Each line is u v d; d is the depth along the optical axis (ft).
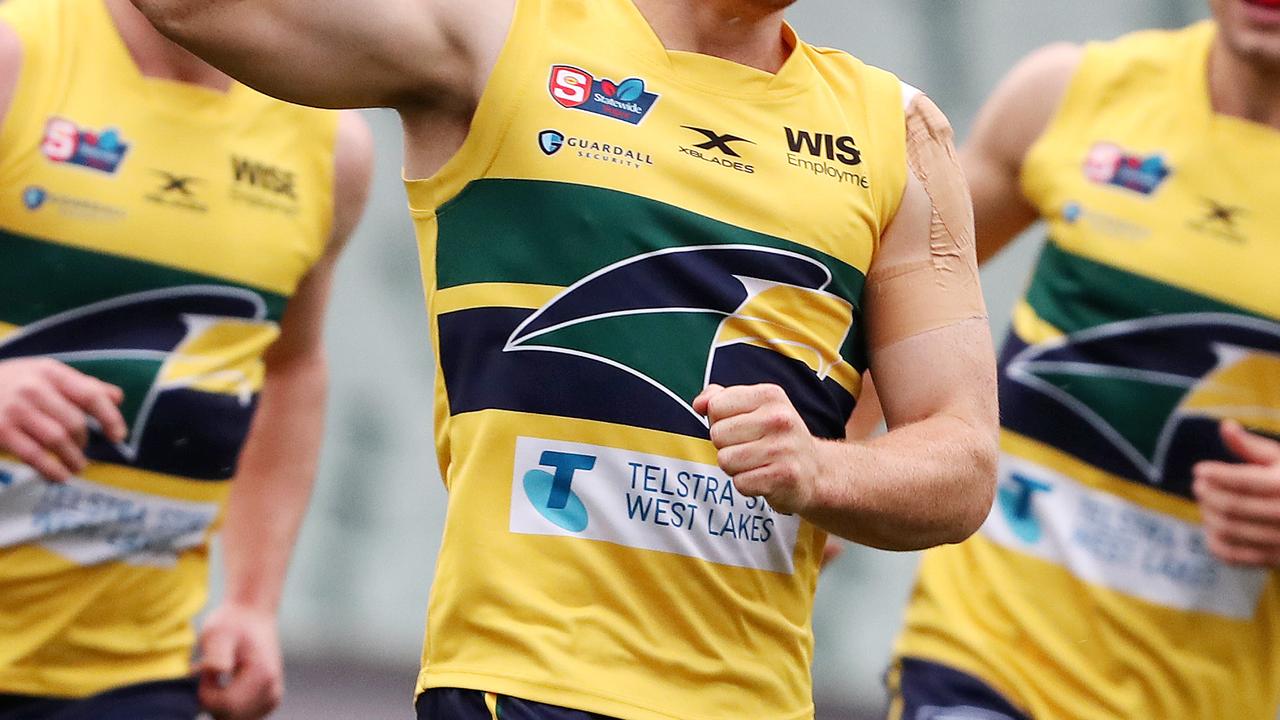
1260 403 49.47
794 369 32.81
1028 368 51.11
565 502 31.53
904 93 34.86
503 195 31.73
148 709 47.67
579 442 31.53
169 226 46.01
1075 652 49.80
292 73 30.09
